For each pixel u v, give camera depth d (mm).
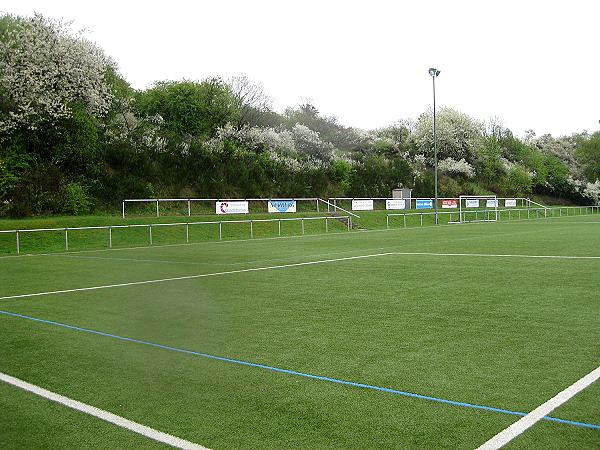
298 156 56281
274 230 36000
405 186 57500
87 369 6301
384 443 4188
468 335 7551
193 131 51156
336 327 8203
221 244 27047
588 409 4766
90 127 36094
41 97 34062
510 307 9461
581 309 9195
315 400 5156
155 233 30406
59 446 4305
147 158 38875
